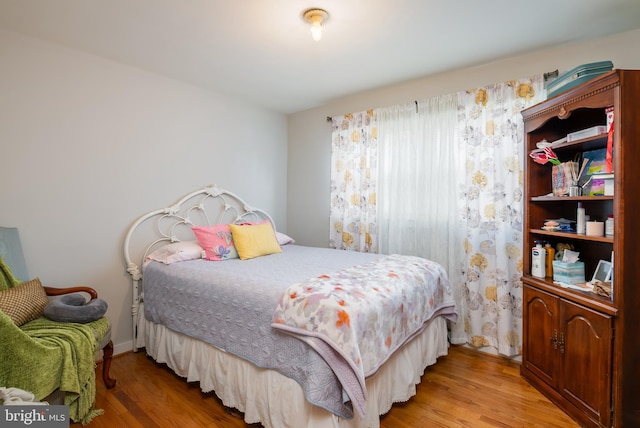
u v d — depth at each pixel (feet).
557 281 6.44
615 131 5.02
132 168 8.54
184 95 9.64
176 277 7.16
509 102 7.91
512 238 7.93
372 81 9.51
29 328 5.35
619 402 4.99
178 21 6.38
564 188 6.45
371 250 10.23
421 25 6.51
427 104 9.18
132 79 8.50
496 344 8.14
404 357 6.27
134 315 8.33
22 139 6.84
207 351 6.39
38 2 5.70
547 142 6.82
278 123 12.67
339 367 4.50
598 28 6.62
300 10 5.99
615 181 5.05
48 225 7.20
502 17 6.21
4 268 5.88
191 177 9.84
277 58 8.03
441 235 8.93
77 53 7.57
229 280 6.28
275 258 8.58
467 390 6.66
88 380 5.56
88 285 7.79
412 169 9.42
